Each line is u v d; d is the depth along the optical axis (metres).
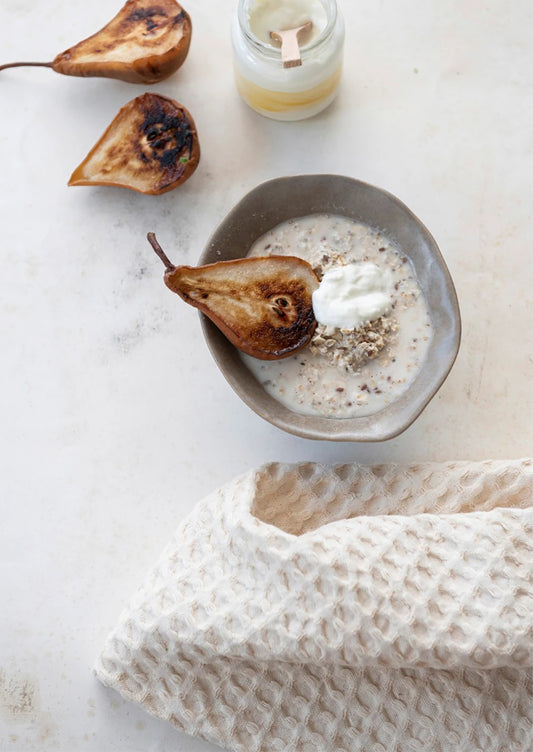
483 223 0.78
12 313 0.80
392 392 0.73
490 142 0.79
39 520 0.78
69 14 0.82
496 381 0.77
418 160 0.79
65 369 0.79
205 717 0.72
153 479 0.78
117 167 0.79
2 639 0.77
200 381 0.78
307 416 0.73
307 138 0.80
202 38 0.81
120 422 0.78
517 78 0.80
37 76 0.82
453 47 0.80
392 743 0.71
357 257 0.75
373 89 0.80
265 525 0.70
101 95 0.81
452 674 0.71
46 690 0.76
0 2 0.83
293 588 0.70
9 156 0.81
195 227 0.80
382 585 0.69
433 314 0.74
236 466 0.77
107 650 0.73
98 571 0.77
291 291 0.73
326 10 0.74
